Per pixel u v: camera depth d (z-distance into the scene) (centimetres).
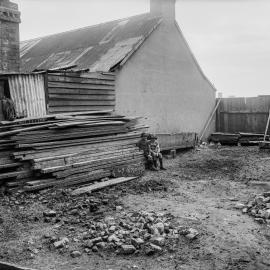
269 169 1435
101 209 906
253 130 2391
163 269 603
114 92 1728
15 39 1641
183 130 2194
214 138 2333
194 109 2284
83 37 2258
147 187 1145
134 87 1844
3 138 1060
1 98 1295
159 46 1994
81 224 805
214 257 644
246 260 632
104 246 682
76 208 911
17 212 896
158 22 1958
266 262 626
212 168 1495
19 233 762
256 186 1158
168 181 1241
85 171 1200
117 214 868
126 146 1398
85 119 1328
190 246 688
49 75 1414
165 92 2047
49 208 930
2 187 1041
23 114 1329
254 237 729
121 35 2016
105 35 2123
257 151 1931
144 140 1471
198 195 1057
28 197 1017
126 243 689
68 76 1489
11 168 1080
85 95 1568
